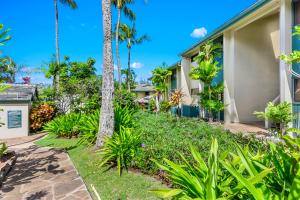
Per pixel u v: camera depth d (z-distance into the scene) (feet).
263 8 37.58
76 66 89.25
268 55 52.85
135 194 16.92
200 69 49.21
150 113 49.88
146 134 27.12
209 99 50.31
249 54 51.65
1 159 27.96
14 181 21.61
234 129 42.55
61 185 20.12
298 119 32.01
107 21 29.43
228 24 46.47
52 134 45.68
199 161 11.44
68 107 57.72
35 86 62.28
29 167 25.61
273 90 53.06
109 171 21.90
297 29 19.21
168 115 46.11
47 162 27.07
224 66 51.85
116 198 16.58
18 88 57.82
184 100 75.61
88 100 53.26
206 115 60.75
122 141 23.12
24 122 48.24
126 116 33.78
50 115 53.83
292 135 32.01
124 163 22.35
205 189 9.21
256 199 7.60
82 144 33.14
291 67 33.37
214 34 53.01
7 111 46.80
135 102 57.88
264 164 9.75
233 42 50.70
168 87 98.17
